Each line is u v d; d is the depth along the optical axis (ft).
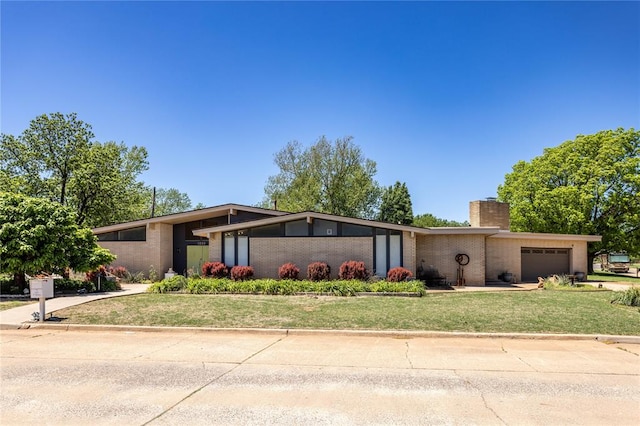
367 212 162.81
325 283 58.54
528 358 28.22
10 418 17.75
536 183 118.21
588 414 18.45
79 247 60.80
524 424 17.39
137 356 28.63
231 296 54.60
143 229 85.46
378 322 38.27
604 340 33.53
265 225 71.97
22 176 105.91
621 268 139.95
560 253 88.12
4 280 59.57
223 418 17.79
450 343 32.60
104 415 18.11
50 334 36.01
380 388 21.84
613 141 111.45
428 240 75.25
